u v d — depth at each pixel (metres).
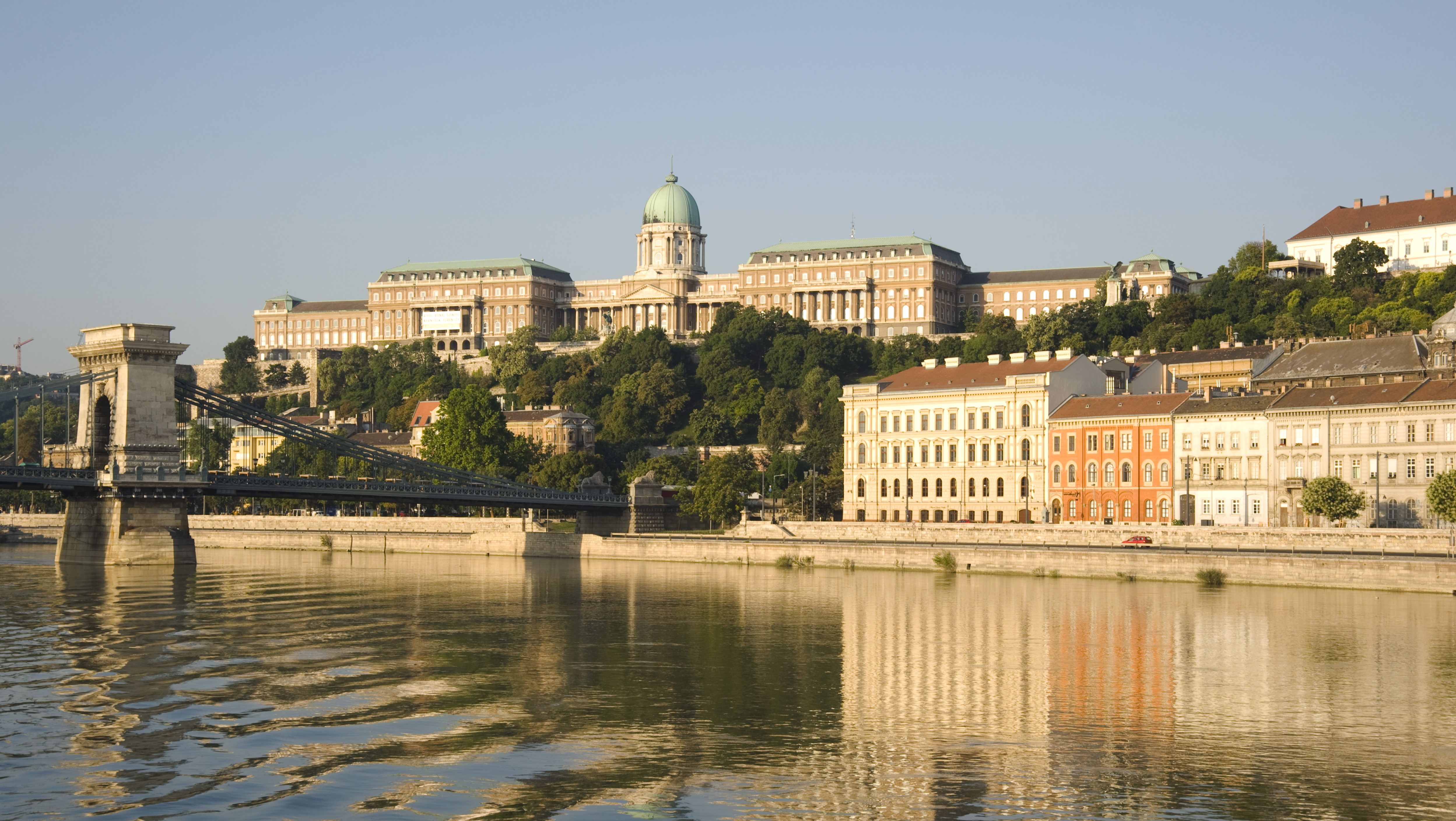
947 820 58.00
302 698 80.62
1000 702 80.19
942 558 154.62
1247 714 76.94
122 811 58.88
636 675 88.50
